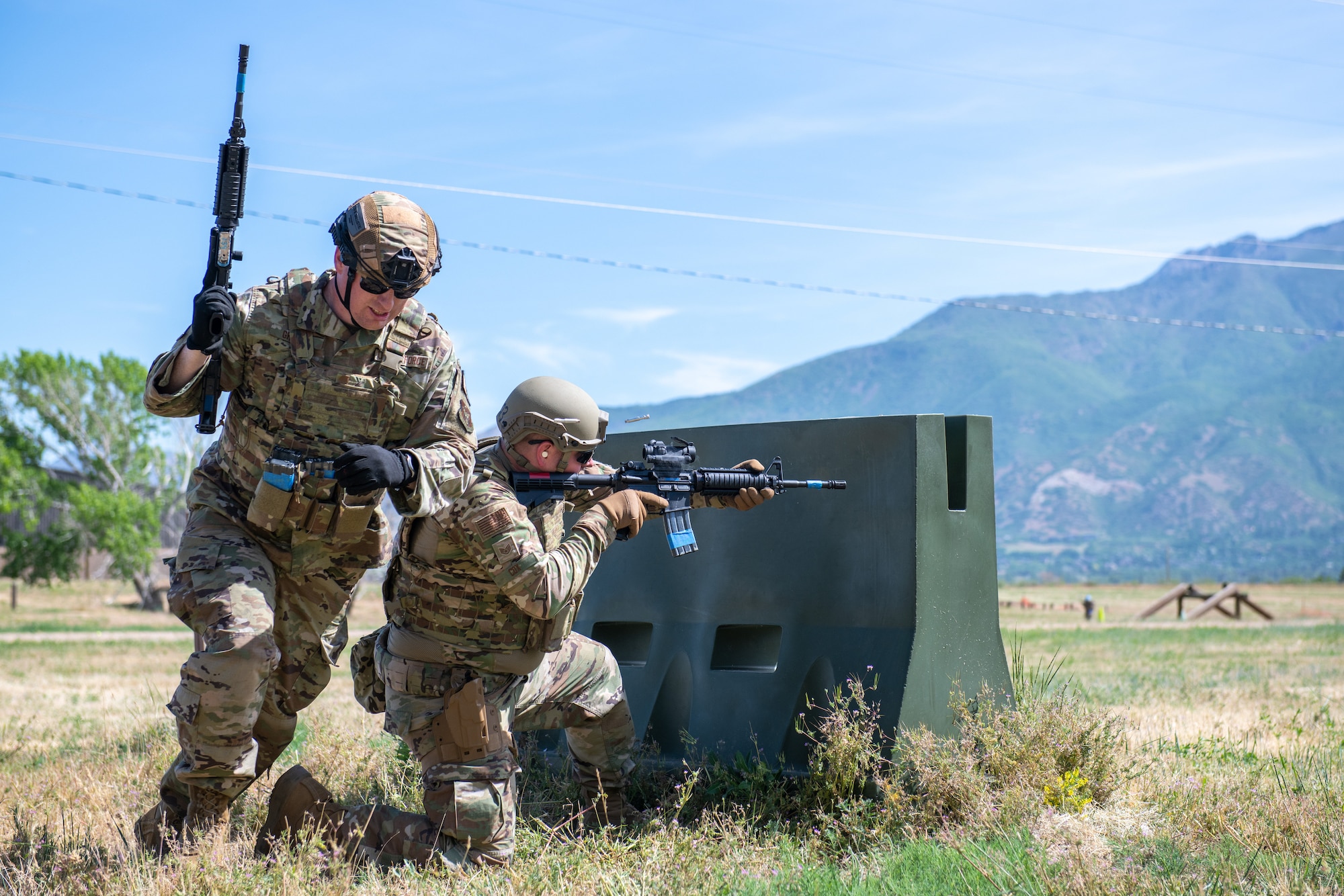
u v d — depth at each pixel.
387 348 4.05
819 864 4.14
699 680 5.63
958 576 5.10
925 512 4.98
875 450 5.12
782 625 5.39
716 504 4.75
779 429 5.48
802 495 5.40
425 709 4.25
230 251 3.86
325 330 4.00
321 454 4.10
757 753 5.25
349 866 3.95
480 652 4.24
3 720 10.24
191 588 4.04
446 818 4.08
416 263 3.82
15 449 44.03
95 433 44.41
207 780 4.05
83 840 4.58
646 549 6.05
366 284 3.86
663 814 4.88
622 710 4.82
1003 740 4.91
